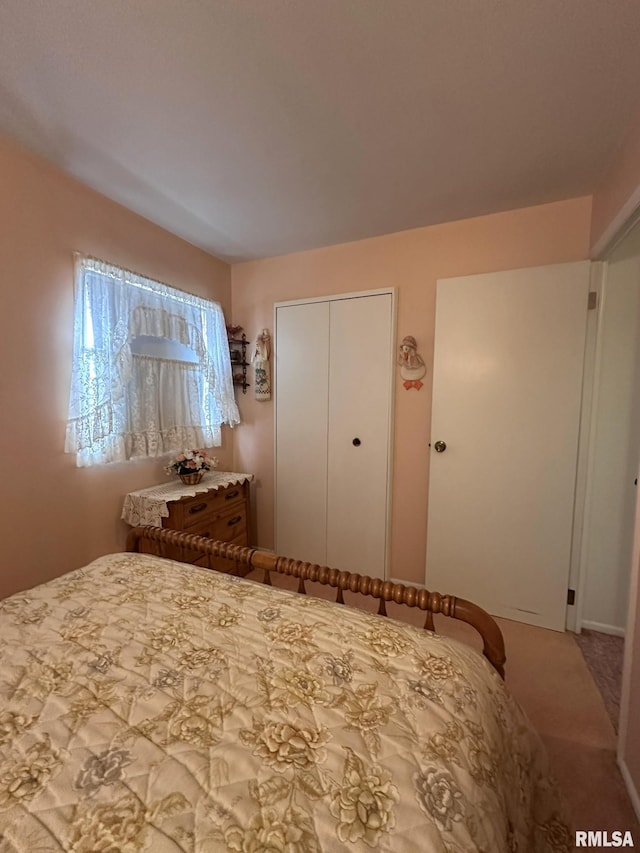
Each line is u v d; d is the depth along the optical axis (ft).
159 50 3.72
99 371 6.19
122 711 2.35
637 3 3.26
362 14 3.38
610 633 6.58
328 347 8.48
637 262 6.03
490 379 6.89
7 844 1.64
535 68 3.92
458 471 7.24
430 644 3.10
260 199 6.53
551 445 6.55
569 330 6.32
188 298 8.14
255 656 2.88
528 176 5.82
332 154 5.34
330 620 3.38
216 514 7.82
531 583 6.84
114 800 1.81
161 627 3.22
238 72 3.98
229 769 1.97
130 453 6.95
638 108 4.41
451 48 3.70
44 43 3.64
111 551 6.75
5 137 5.04
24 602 3.59
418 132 4.89
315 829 1.71
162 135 4.97
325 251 8.49
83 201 6.07
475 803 1.94
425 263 7.55
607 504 6.47
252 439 9.76
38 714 2.31
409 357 7.63
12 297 5.23
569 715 4.83
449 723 2.34
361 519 8.43
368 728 2.25
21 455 5.41
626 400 6.26
